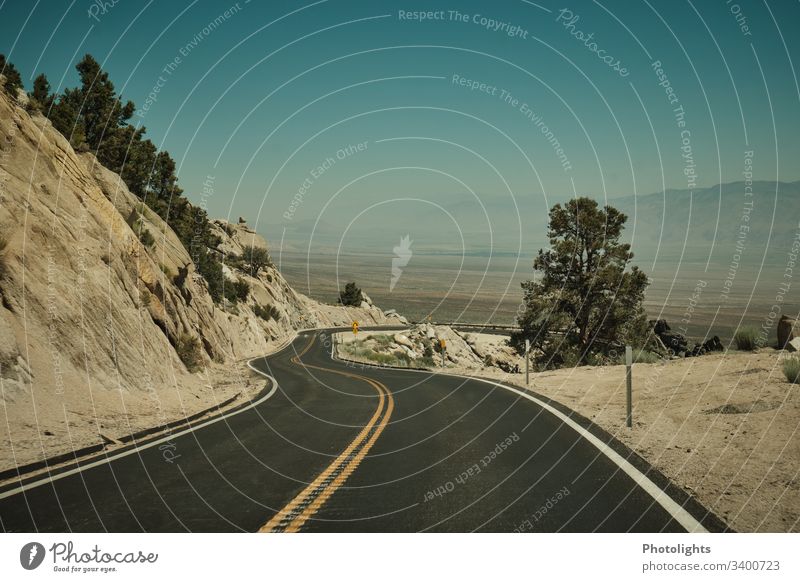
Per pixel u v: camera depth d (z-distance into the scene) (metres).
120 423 11.69
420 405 16.17
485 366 50.47
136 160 34.88
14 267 13.37
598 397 15.21
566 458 8.34
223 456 8.95
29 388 11.65
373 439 10.59
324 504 6.30
